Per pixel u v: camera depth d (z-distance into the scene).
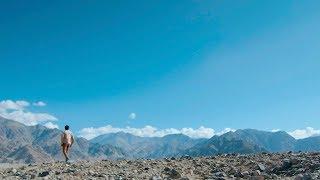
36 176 20.72
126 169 24.11
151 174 21.42
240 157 29.05
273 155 28.38
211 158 29.92
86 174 21.48
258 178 18.23
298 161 21.62
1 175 22.08
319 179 15.35
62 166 27.11
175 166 25.44
